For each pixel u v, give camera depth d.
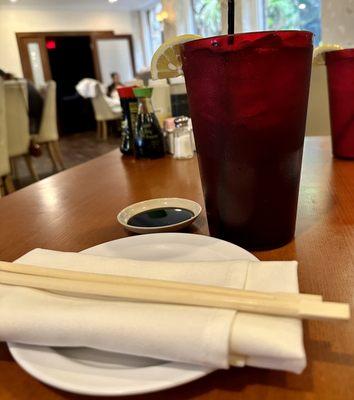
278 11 3.60
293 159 0.47
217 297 0.32
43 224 0.71
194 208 0.66
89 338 0.31
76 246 0.60
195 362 0.29
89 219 0.72
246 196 0.47
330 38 2.51
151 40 8.41
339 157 0.97
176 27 4.65
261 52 0.40
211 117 0.45
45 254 0.46
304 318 0.30
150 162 1.19
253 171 0.46
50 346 0.33
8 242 0.64
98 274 0.39
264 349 0.27
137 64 8.63
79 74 8.95
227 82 0.42
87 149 5.90
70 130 8.90
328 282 0.43
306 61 0.43
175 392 0.30
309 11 3.29
